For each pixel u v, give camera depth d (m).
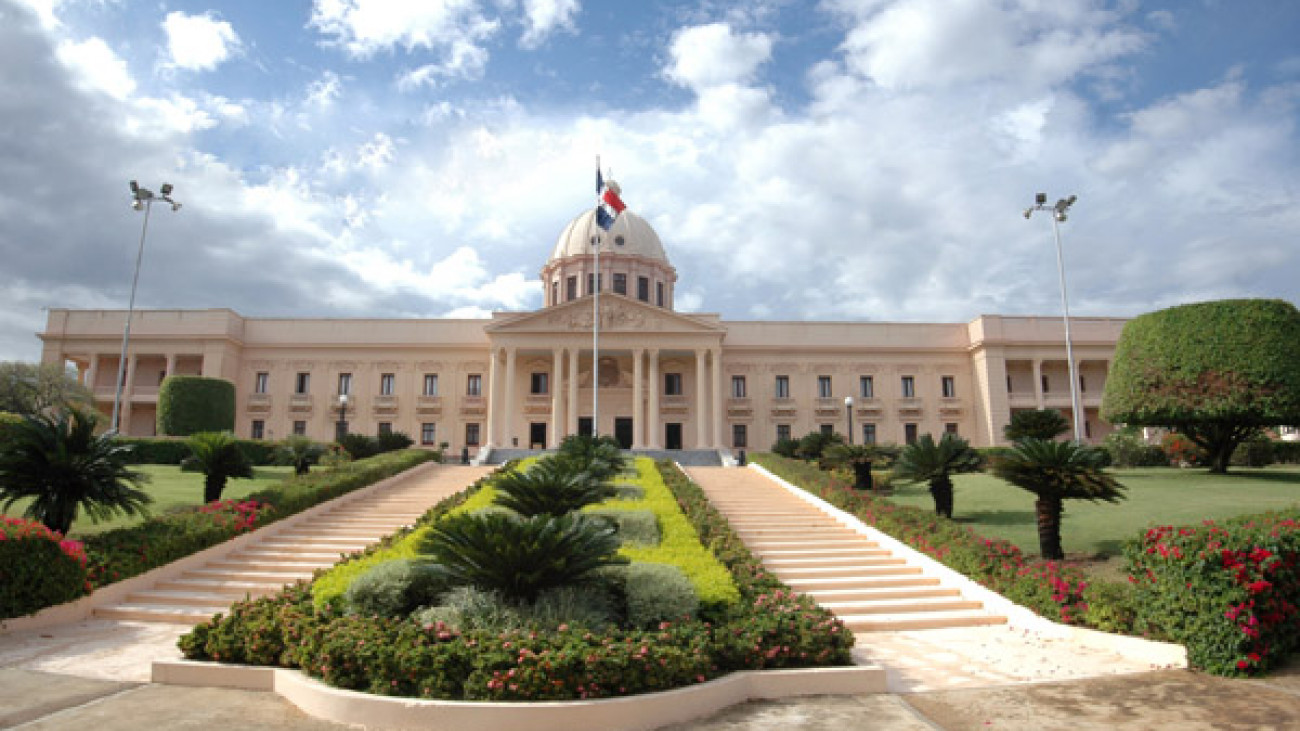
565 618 8.81
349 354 49.94
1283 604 9.25
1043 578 12.34
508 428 45.22
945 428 50.25
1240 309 24.09
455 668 7.51
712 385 46.75
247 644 8.55
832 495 20.16
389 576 9.63
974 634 11.89
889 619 12.46
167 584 14.14
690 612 9.41
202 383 39.28
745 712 7.80
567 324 46.81
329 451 29.78
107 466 14.02
